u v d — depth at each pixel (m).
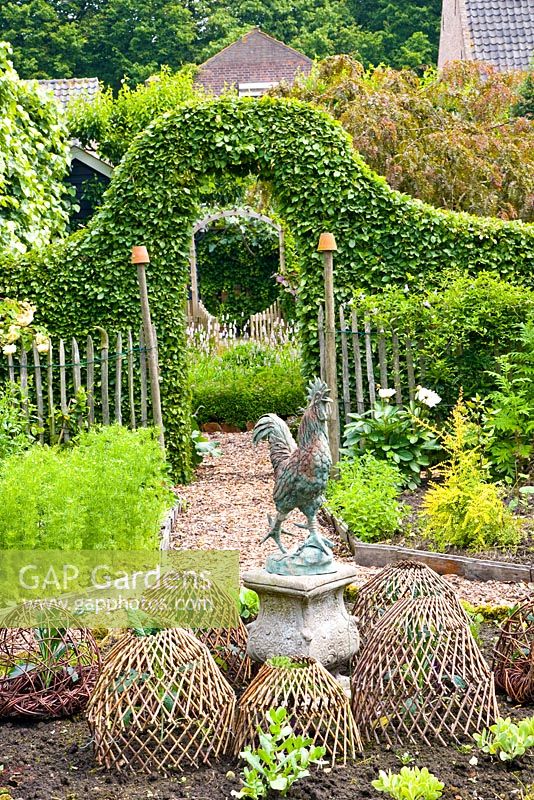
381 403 8.84
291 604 4.09
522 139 15.13
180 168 9.65
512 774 3.45
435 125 14.84
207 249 22.45
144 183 9.64
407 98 14.88
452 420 8.76
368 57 32.62
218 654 4.38
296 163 9.63
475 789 3.34
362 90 14.97
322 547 4.18
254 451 11.73
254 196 18.34
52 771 3.58
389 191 9.66
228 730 3.62
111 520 5.84
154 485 6.98
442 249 9.68
